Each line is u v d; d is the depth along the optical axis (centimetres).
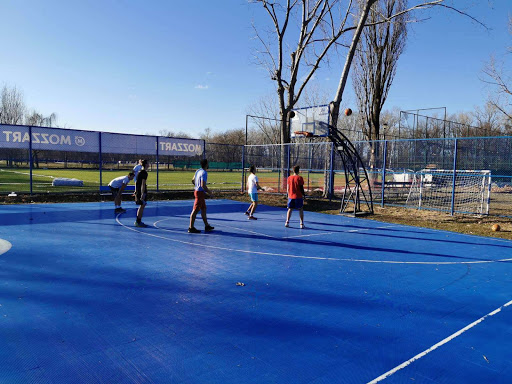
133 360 327
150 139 1836
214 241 862
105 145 1712
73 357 328
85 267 614
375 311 463
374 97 2702
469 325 428
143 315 427
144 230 976
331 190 1705
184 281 558
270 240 895
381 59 2639
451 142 2834
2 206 1395
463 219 1306
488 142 3017
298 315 442
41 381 290
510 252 836
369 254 780
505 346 377
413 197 1980
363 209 1541
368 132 2845
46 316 414
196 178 962
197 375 306
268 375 310
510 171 2861
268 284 557
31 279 542
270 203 1772
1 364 312
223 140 6494
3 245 757
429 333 403
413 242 925
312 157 2127
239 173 4103
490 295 536
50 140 1569
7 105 4975
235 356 340
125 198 1741
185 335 379
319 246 845
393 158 2633
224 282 560
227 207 1586
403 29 2575
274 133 4497
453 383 308
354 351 357
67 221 1088
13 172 3547
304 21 1977
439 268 683
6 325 388
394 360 343
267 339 377
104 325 396
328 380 305
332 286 558
